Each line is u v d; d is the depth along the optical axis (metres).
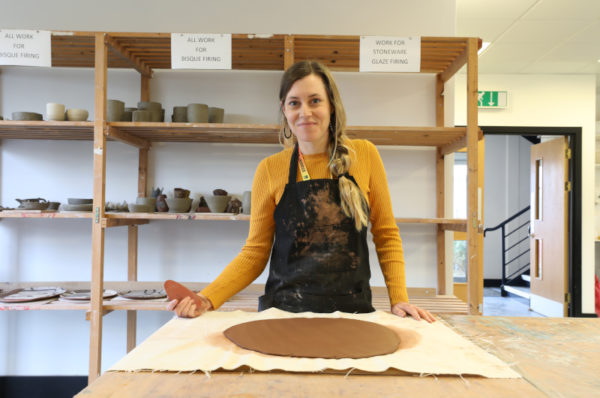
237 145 2.69
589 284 4.68
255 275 1.39
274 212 1.37
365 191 1.36
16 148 2.67
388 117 2.69
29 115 2.28
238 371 0.75
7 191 2.67
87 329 2.68
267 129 2.24
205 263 2.68
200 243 2.68
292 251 1.32
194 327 1.00
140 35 2.19
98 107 2.18
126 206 2.48
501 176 7.43
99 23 2.65
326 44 2.30
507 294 6.70
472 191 2.18
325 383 0.69
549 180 5.09
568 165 4.74
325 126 1.28
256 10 2.67
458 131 2.27
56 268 2.68
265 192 1.39
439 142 2.56
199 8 2.66
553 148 5.00
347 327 0.99
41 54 2.17
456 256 7.87
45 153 2.67
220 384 0.69
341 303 1.28
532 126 4.60
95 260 2.19
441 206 2.65
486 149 7.46
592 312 4.66
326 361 0.77
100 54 2.18
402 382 0.70
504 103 4.59
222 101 2.68
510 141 7.40
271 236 1.43
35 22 2.64
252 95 2.68
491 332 1.03
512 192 7.38
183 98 2.68
